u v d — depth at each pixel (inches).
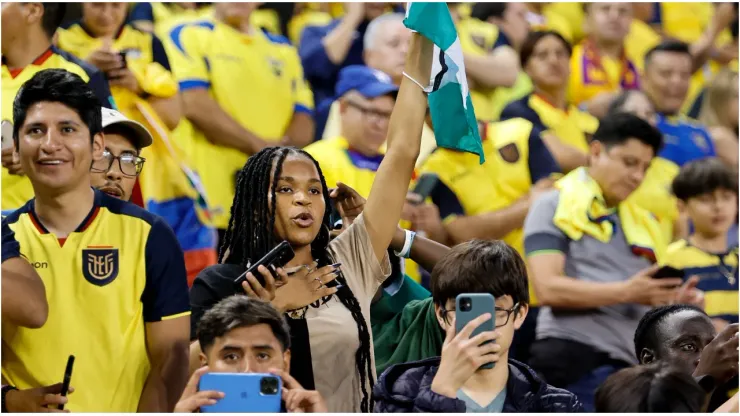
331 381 209.8
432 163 348.5
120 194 245.9
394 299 239.3
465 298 199.3
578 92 418.6
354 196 237.0
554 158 366.0
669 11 471.2
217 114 334.3
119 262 217.9
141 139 249.0
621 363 310.7
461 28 402.6
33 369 213.6
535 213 325.1
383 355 231.5
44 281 215.6
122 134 246.4
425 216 341.4
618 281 320.5
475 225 346.0
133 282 217.8
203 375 194.5
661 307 235.5
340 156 323.9
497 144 356.2
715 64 456.4
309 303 211.3
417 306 233.5
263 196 216.4
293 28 380.8
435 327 228.8
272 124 351.3
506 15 410.6
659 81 420.8
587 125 393.1
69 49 310.7
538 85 387.9
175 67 333.7
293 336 209.5
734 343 220.7
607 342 311.7
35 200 220.1
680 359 230.1
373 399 208.7
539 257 319.6
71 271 216.4
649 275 313.9
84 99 220.4
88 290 216.1
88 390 213.8
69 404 212.4
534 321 320.8
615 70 426.0
